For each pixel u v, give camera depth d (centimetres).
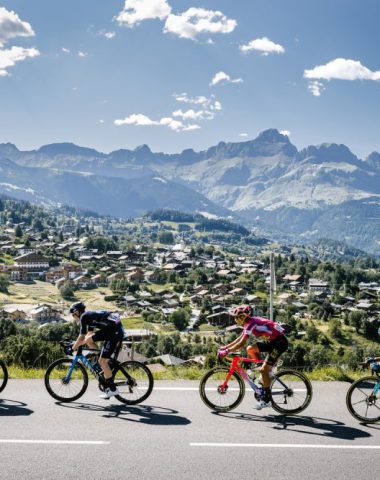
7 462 895
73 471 865
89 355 1229
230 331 15412
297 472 873
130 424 1080
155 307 19312
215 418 1128
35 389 1332
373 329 15138
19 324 13425
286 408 1168
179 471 870
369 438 1025
